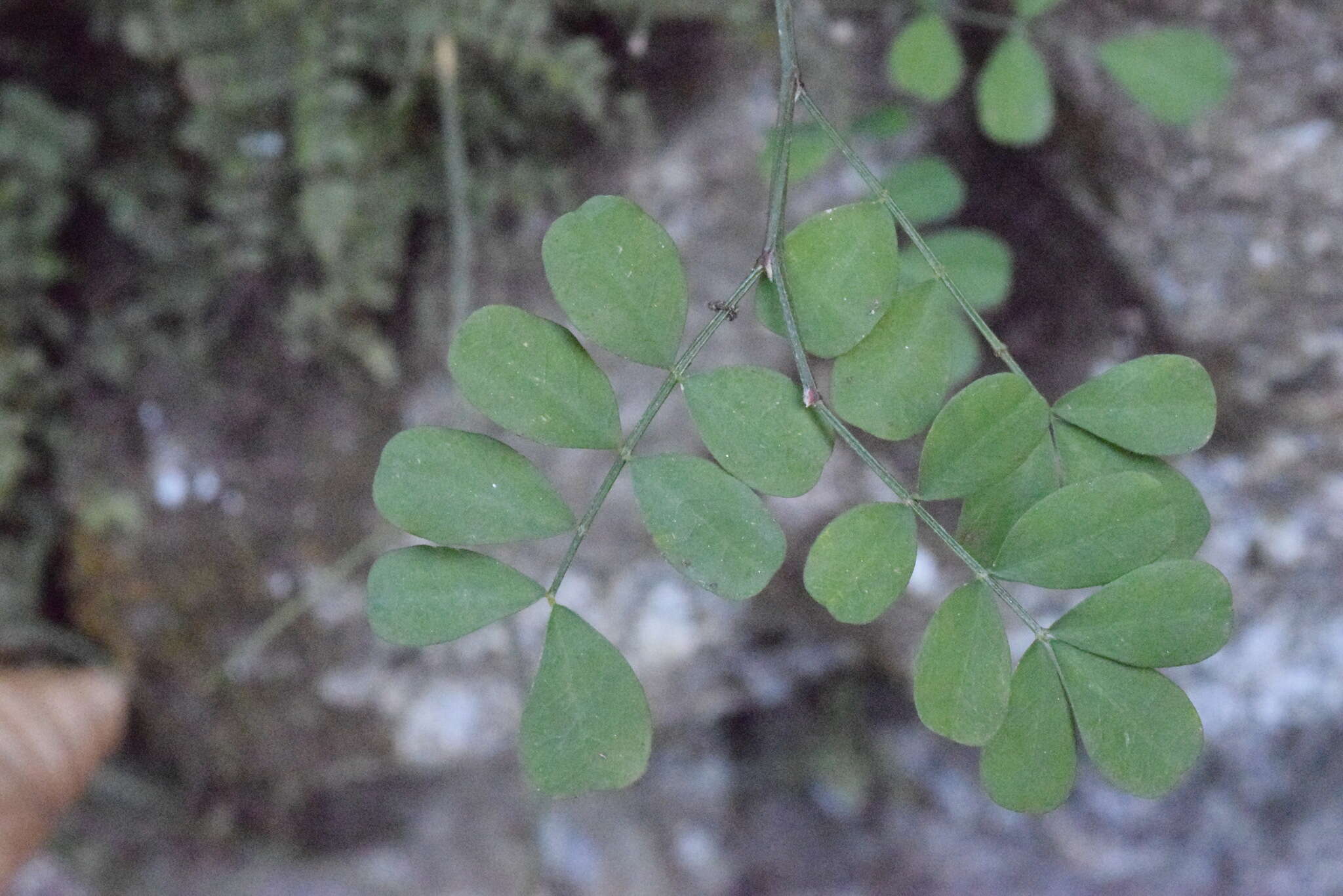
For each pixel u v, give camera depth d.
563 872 0.46
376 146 0.37
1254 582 0.40
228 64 0.36
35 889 0.44
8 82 0.37
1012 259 0.38
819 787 0.47
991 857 0.47
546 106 0.37
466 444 0.28
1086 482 0.28
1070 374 0.38
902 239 0.33
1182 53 0.33
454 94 0.36
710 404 0.28
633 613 0.40
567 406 0.28
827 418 0.28
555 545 0.39
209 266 0.38
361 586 0.39
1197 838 0.45
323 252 0.36
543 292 0.38
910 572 0.28
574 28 0.37
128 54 0.37
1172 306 0.38
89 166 0.37
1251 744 0.43
